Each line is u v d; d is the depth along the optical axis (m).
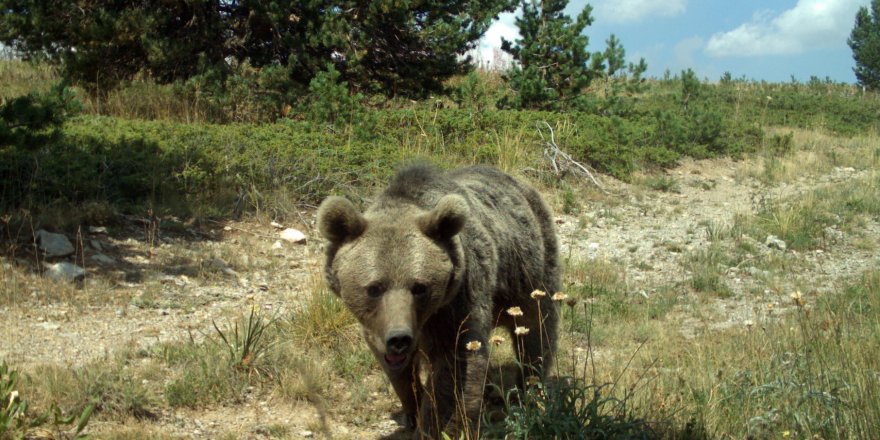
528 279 5.45
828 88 36.22
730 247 11.12
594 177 14.70
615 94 20.39
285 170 11.29
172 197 10.02
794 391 5.13
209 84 14.58
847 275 9.86
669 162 16.72
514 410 4.71
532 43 19.56
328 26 15.40
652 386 5.57
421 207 4.80
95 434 4.81
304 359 6.16
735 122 21.61
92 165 9.94
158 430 4.98
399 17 15.75
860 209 13.44
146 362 6.04
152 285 7.68
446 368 4.50
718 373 5.60
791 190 15.64
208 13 15.34
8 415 4.48
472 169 5.84
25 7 14.33
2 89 15.20
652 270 10.09
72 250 8.07
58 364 5.83
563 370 6.40
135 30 14.10
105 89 14.70
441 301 4.32
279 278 8.55
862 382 4.97
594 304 8.29
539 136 15.06
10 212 8.47
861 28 52.59
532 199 5.96
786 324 7.16
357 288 4.29
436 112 14.98
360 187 11.43
